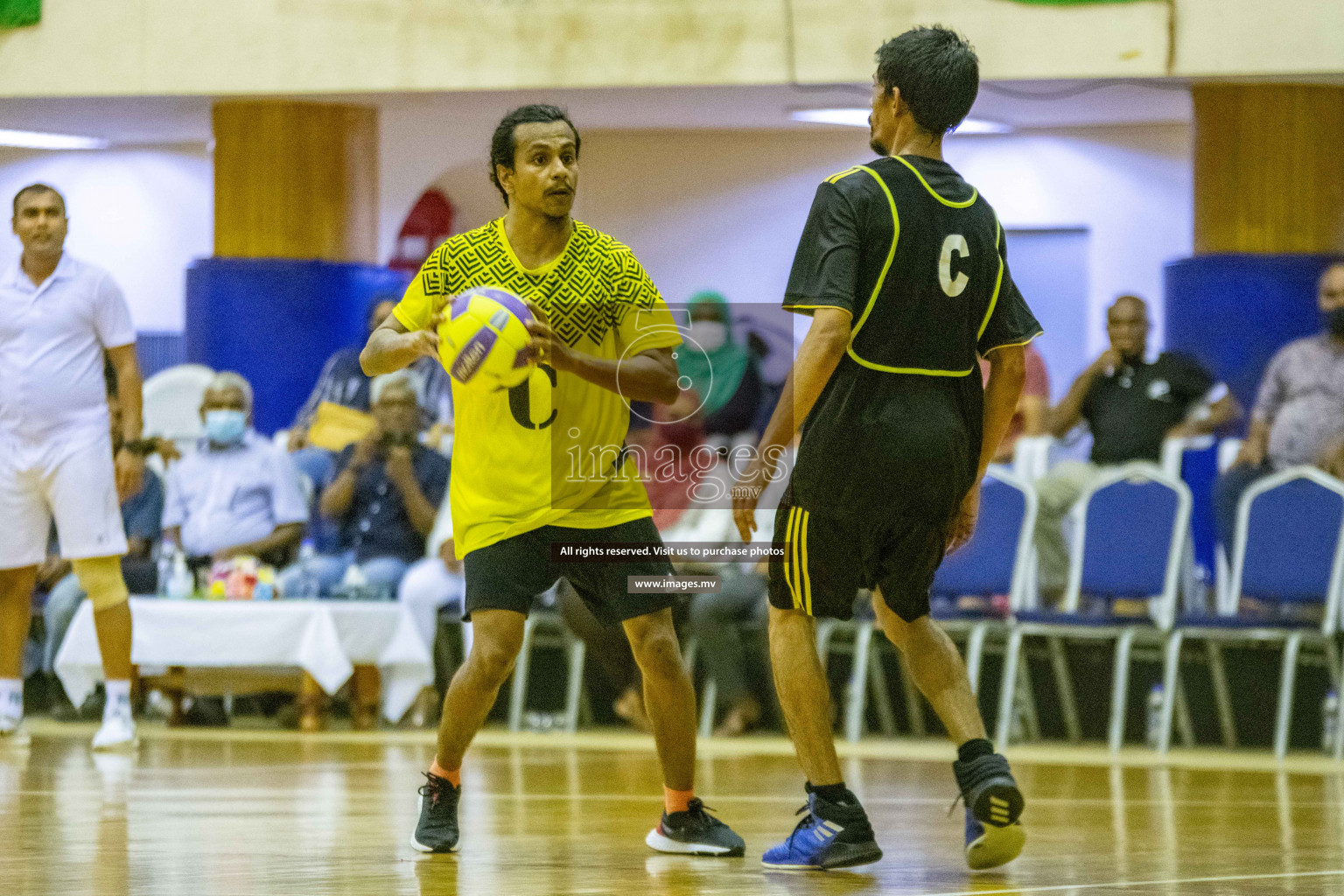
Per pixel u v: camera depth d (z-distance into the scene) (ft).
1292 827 44.39
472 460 36.94
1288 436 79.77
